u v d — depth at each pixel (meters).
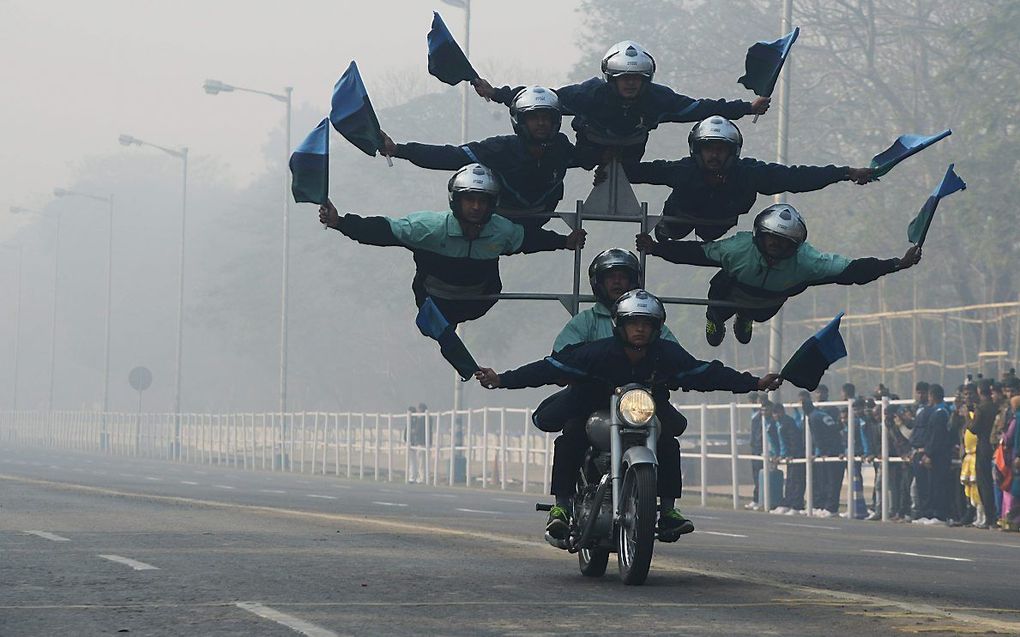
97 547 35.06
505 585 27.73
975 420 62.28
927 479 65.62
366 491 84.56
